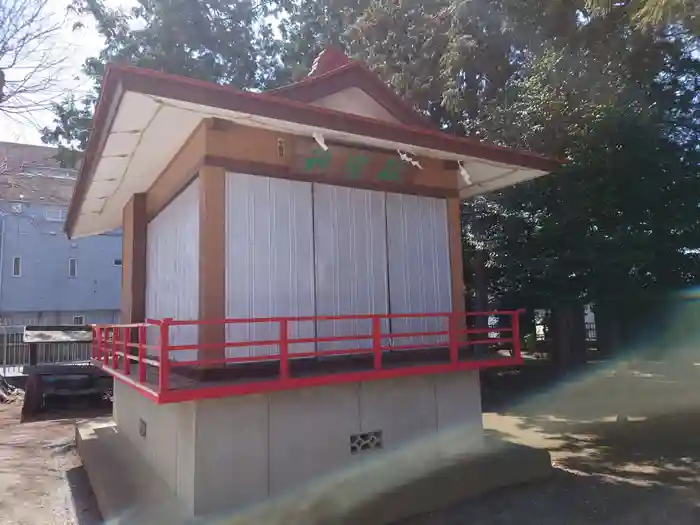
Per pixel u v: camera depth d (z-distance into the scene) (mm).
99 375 16969
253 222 6996
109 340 9617
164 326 5445
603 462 8922
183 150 7676
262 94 5922
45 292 28328
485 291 15133
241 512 5844
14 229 27734
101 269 30094
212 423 5941
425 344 7996
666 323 14617
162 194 9133
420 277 8406
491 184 9711
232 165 6875
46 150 28828
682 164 11023
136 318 10422
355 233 7852
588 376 15805
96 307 29734
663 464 8680
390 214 8250
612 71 10883
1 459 10727
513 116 12078
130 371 7602
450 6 12859
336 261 7637
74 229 13258
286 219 7266
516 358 8094
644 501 6988
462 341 8727
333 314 7496
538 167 8531
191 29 18109
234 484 5996
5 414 16203
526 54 12695
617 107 10711
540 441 10562
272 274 7062
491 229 13984
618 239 11008
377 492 6719
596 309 15945
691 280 12000
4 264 27344
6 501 8086
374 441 7117
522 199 12477
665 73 11844
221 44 18797
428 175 8656
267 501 6113
